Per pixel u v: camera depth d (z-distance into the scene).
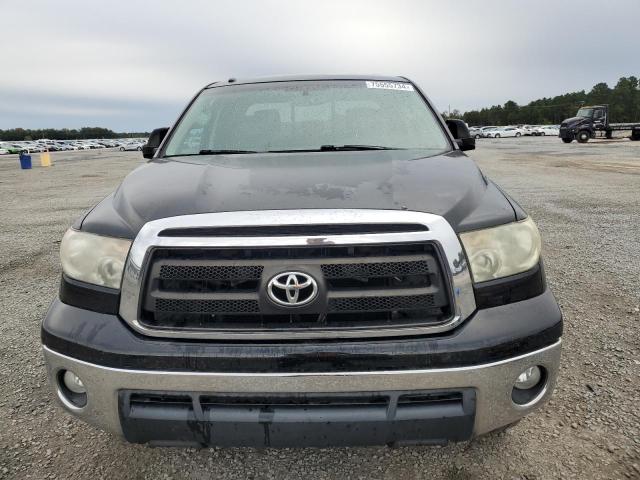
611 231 5.87
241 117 2.88
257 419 1.52
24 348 3.04
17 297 4.01
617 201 8.12
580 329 3.12
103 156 42.09
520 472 1.91
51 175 19.50
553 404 2.33
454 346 1.49
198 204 1.64
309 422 1.51
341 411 1.52
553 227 6.16
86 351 1.57
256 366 1.49
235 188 1.77
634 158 17.19
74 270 1.71
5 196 11.91
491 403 1.55
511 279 1.63
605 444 2.05
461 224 1.60
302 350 1.48
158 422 1.55
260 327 1.52
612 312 3.37
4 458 2.05
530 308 1.62
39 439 2.17
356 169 2.01
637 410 2.27
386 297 1.50
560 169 13.97
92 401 1.61
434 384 1.50
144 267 1.55
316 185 1.76
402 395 1.51
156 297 1.54
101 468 1.99
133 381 1.53
